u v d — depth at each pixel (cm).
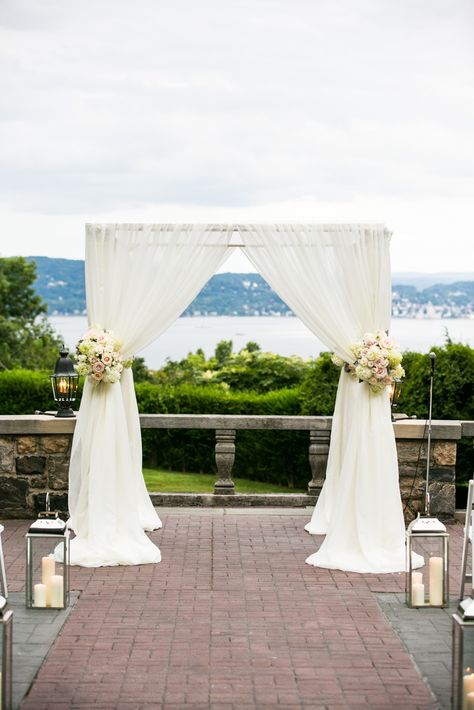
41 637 488
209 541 721
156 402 1044
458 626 375
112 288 689
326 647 478
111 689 417
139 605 551
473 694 373
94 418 674
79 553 646
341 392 747
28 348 1888
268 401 1015
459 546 715
